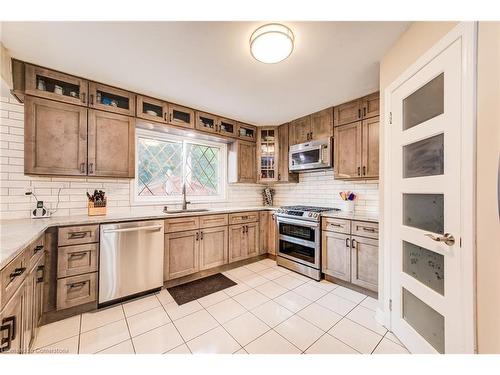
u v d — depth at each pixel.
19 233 1.38
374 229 2.18
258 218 3.38
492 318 0.90
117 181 2.57
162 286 2.36
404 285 1.52
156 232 2.29
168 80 2.17
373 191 2.78
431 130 1.26
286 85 2.28
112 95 2.34
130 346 1.50
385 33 1.52
